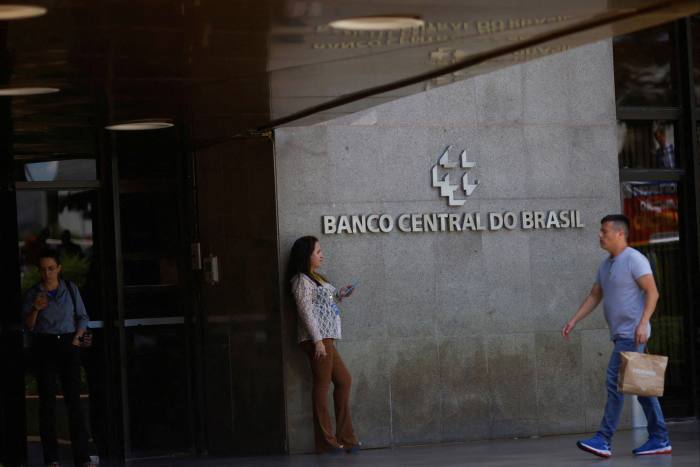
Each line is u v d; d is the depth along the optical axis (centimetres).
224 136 1115
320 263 1107
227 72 791
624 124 1287
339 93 889
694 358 1302
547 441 1145
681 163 1302
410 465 982
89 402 1180
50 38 668
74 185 1169
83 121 988
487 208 1177
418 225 1148
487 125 1178
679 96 1301
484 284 1173
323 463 1016
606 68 1225
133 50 711
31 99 853
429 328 1151
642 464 933
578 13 645
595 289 1005
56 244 1218
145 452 1173
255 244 1120
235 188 1140
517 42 723
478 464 975
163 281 1187
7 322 1140
